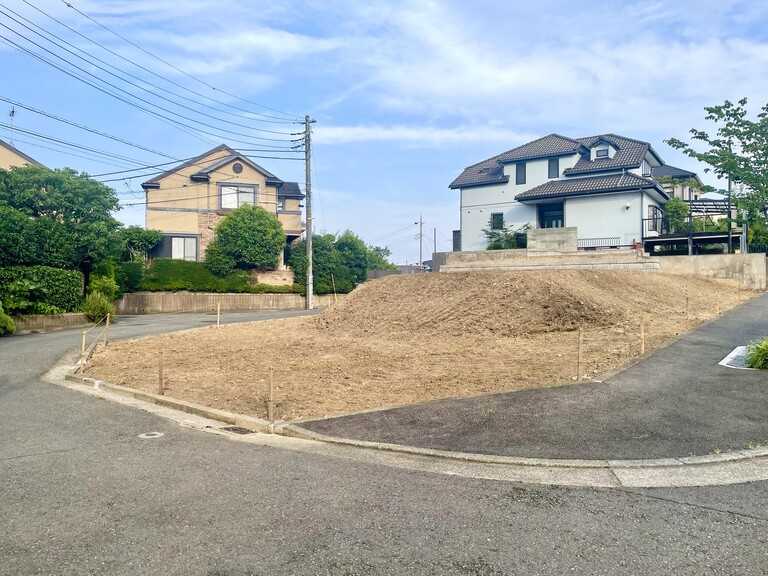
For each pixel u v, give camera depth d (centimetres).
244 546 359
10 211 1873
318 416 693
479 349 1132
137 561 340
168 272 2814
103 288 2209
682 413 643
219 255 2967
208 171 3130
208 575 324
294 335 1568
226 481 479
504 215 3362
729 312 1535
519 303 1395
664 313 1475
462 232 3522
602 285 1591
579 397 719
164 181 3094
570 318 1293
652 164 3522
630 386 761
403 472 503
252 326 1820
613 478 483
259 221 3020
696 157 1102
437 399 755
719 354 954
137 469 512
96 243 2159
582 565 334
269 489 460
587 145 3272
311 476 492
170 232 3092
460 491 456
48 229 1989
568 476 490
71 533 379
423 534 376
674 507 420
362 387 864
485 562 338
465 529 383
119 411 763
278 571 328
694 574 325
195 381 959
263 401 791
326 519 400
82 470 509
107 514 410
